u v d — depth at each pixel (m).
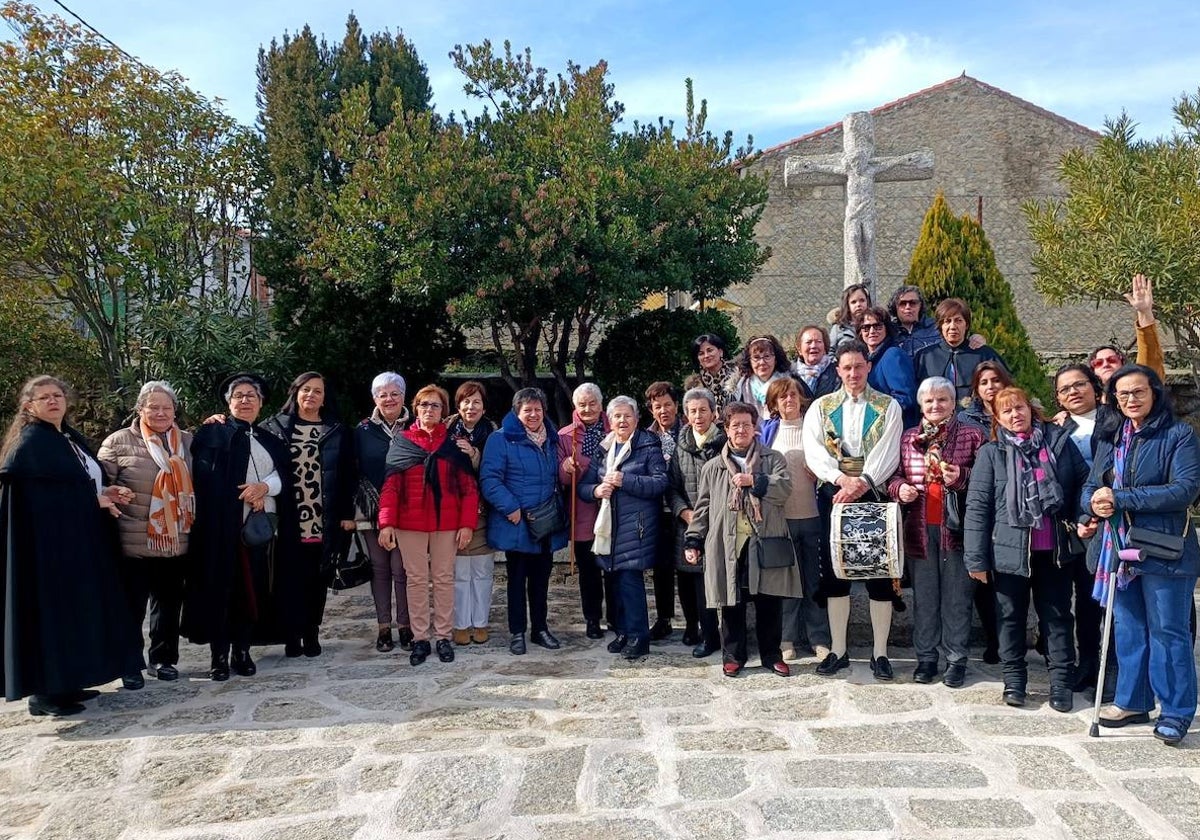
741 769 3.94
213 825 3.54
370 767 4.03
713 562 5.18
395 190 8.57
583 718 4.59
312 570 5.80
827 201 14.89
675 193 9.15
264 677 5.43
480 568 6.05
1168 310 9.46
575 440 6.01
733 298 14.87
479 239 8.74
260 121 11.95
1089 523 4.53
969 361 5.85
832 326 7.24
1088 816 3.48
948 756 4.05
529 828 3.46
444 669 5.49
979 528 4.74
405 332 10.15
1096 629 4.93
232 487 5.39
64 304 10.42
